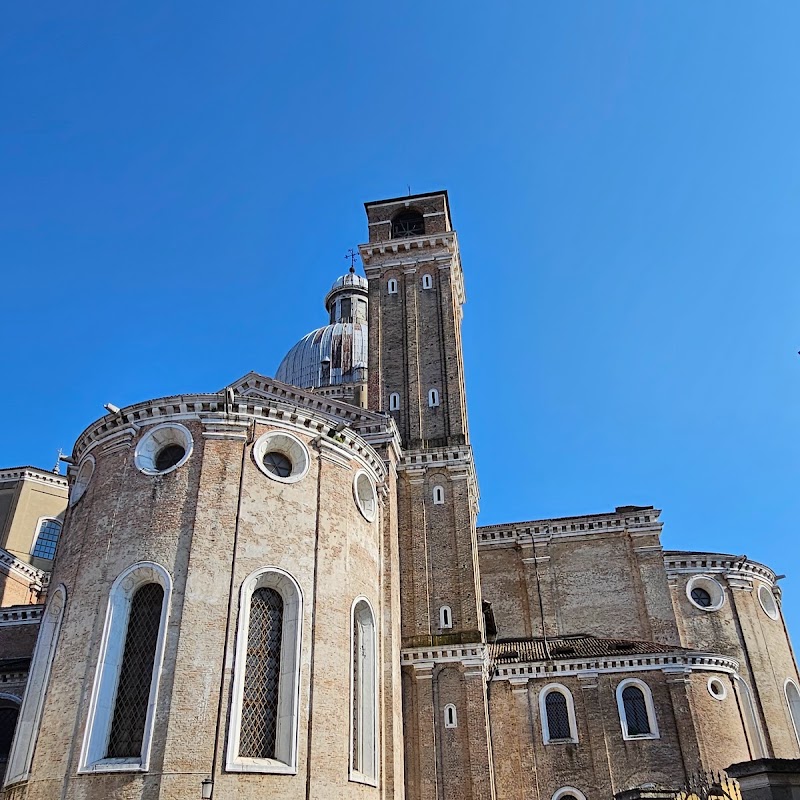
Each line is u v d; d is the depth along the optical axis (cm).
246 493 3206
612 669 4603
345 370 7981
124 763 2630
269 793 2684
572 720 4484
